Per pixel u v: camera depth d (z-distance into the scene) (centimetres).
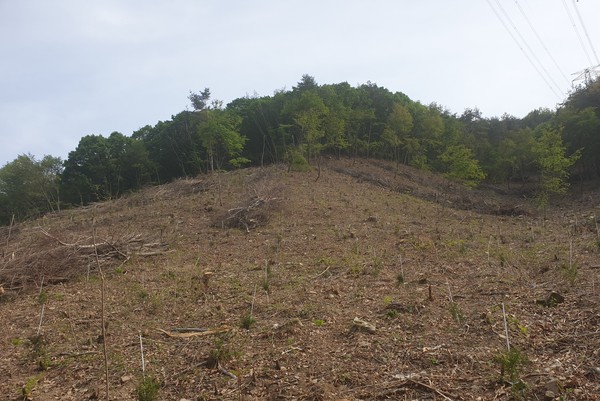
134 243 1352
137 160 3934
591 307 624
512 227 1777
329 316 706
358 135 4275
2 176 3328
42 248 1209
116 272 1163
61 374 586
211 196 2311
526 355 504
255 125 4250
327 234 1531
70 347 678
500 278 838
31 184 3291
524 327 580
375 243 1355
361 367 515
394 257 1133
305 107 3228
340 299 802
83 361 619
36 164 3378
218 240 1523
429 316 659
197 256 1313
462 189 3447
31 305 944
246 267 1134
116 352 639
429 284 813
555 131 2847
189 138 3959
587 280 764
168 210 2047
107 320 793
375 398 445
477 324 609
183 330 705
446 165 4075
